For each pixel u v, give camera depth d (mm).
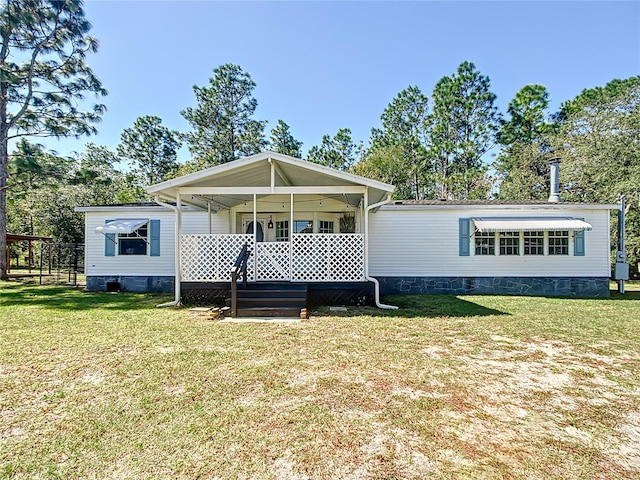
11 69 14289
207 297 9234
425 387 3979
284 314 7895
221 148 30469
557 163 13742
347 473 2490
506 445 2852
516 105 28734
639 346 5570
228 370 4469
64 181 14914
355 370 4477
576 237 12148
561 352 5273
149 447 2793
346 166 35812
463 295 11711
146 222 12859
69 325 6969
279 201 12695
